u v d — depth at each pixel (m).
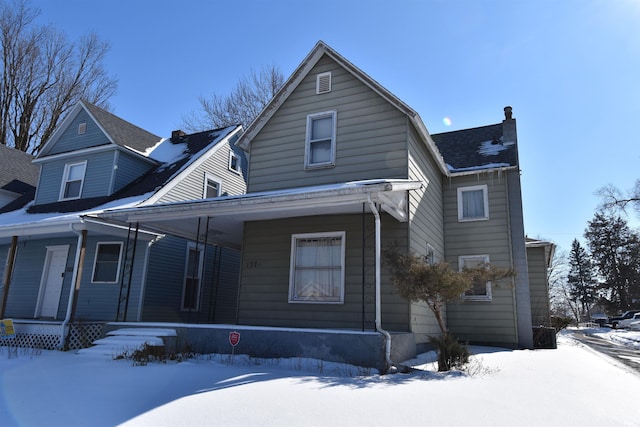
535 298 16.31
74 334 10.04
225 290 17.05
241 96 30.20
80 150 15.40
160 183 14.16
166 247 14.09
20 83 29.78
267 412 4.28
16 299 14.76
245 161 19.20
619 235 50.97
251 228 11.34
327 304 10.05
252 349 8.23
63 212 14.08
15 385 5.58
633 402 5.26
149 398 4.84
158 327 9.36
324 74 11.75
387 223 10.02
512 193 14.02
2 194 17.86
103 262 13.76
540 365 8.58
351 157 10.79
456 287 7.12
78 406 4.51
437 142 17.59
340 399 4.88
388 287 9.60
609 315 51.16
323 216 10.58
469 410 4.51
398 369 7.33
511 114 16.14
